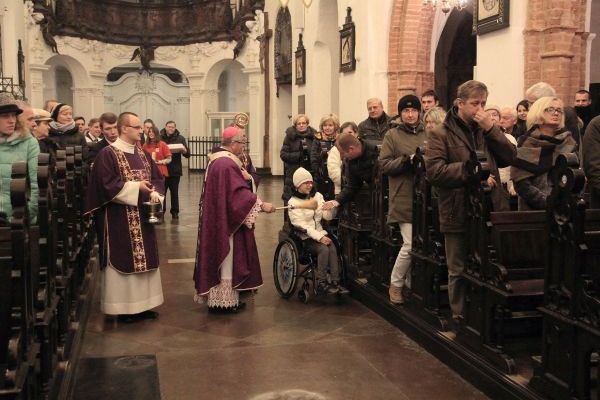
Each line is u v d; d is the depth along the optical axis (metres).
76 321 4.84
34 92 21.83
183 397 3.87
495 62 8.37
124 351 4.70
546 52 7.73
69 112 7.51
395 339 4.96
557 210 3.26
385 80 12.29
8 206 4.48
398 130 5.26
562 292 3.22
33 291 3.23
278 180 20.67
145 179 5.38
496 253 3.93
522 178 4.20
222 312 5.70
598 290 3.32
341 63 13.64
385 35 12.18
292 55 18.09
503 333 3.86
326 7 15.95
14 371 2.52
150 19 25.50
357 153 5.96
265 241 9.27
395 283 5.32
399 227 5.44
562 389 3.21
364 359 4.51
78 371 4.29
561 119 4.18
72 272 4.73
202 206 5.65
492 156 4.29
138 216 5.34
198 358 4.55
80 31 23.55
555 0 7.60
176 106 28.02
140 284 5.39
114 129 6.32
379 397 3.86
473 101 4.08
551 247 3.32
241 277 5.61
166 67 27.34
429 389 3.97
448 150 4.19
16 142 4.56
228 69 27.31
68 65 24.09
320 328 5.25
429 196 4.75
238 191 5.54
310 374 4.23
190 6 25.27
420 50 12.15
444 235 4.42
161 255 8.34
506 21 8.02
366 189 6.35
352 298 6.20
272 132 22.31
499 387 3.71
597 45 12.06
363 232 6.34
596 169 4.23
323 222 6.96
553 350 3.30
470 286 4.14
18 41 18.84
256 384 4.07
